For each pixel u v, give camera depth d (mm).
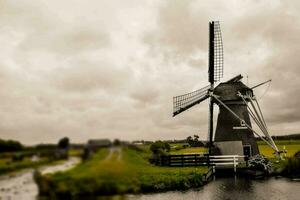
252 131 38688
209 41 39719
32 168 6816
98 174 6758
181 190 24594
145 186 23422
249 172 33312
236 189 25438
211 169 32812
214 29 39469
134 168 7371
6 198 6457
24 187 6691
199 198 22109
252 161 34906
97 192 6719
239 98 38344
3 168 6723
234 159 34688
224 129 38688
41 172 6809
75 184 6695
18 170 6766
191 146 65375
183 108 39125
